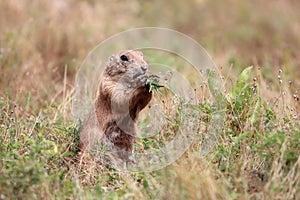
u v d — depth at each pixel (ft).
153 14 97.35
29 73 62.49
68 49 73.67
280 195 34.81
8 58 65.41
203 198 34.30
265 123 41.83
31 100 54.60
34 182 35.45
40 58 69.67
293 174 35.53
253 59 73.87
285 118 42.06
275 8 101.19
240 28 92.27
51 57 72.59
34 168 35.63
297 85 58.54
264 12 98.94
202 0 101.60
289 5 103.65
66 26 79.66
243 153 38.75
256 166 38.29
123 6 97.55
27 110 51.52
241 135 39.45
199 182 34.99
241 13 97.81
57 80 63.67
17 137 43.21
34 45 72.43
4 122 45.55
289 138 37.93
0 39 70.44
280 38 88.38
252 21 95.50
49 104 53.88
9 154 39.01
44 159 37.96
